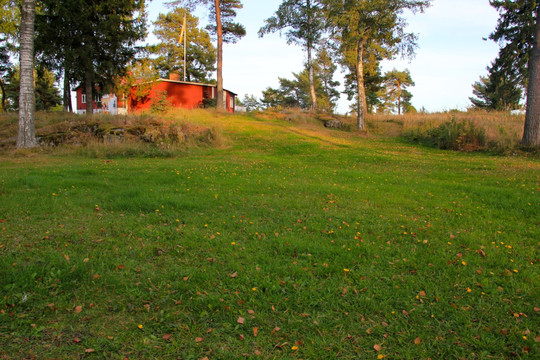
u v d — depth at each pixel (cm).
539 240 523
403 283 392
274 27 3106
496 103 3903
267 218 622
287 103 6481
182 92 3366
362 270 422
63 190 778
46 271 394
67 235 512
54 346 282
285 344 293
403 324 320
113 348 282
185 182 916
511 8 2675
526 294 367
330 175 1083
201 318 323
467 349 289
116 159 1418
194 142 1767
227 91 3819
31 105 1531
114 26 2030
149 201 688
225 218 609
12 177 888
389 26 2312
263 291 377
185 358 272
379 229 571
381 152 1683
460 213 668
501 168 1222
